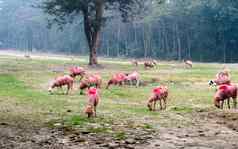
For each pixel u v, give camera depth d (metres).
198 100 23.83
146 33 121.56
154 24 119.00
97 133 13.92
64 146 12.04
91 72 45.75
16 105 20.77
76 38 153.62
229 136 13.77
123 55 128.00
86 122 15.95
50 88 26.91
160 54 117.00
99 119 16.72
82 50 147.38
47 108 19.83
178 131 14.53
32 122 15.89
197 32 106.44
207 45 105.44
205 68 53.62
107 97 25.19
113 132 14.12
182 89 30.11
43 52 154.62
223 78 31.05
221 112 18.88
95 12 59.84
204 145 12.35
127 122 16.16
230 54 101.00
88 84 26.84
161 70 49.50
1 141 12.62
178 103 22.59
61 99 23.45
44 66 54.06
